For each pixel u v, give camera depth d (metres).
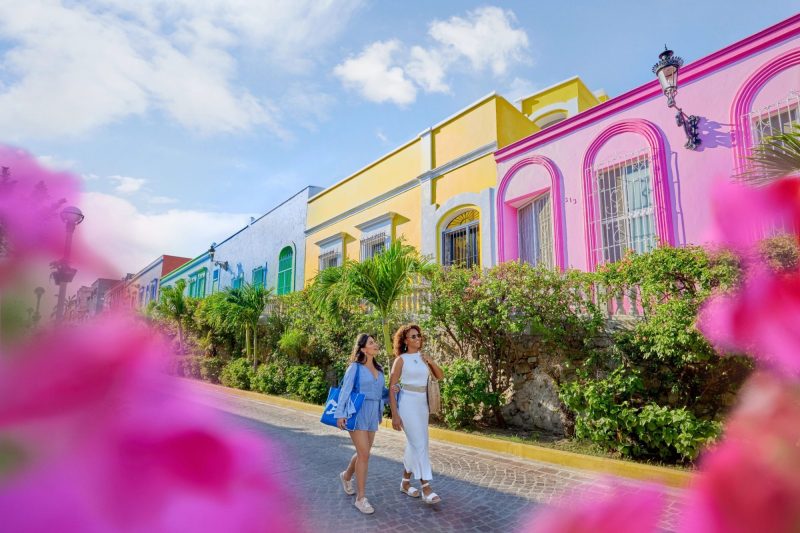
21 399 0.28
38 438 0.28
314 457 5.87
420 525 3.87
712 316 0.40
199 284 25.05
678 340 4.94
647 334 5.54
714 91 6.70
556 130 8.68
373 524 3.89
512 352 7.40
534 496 4.46
